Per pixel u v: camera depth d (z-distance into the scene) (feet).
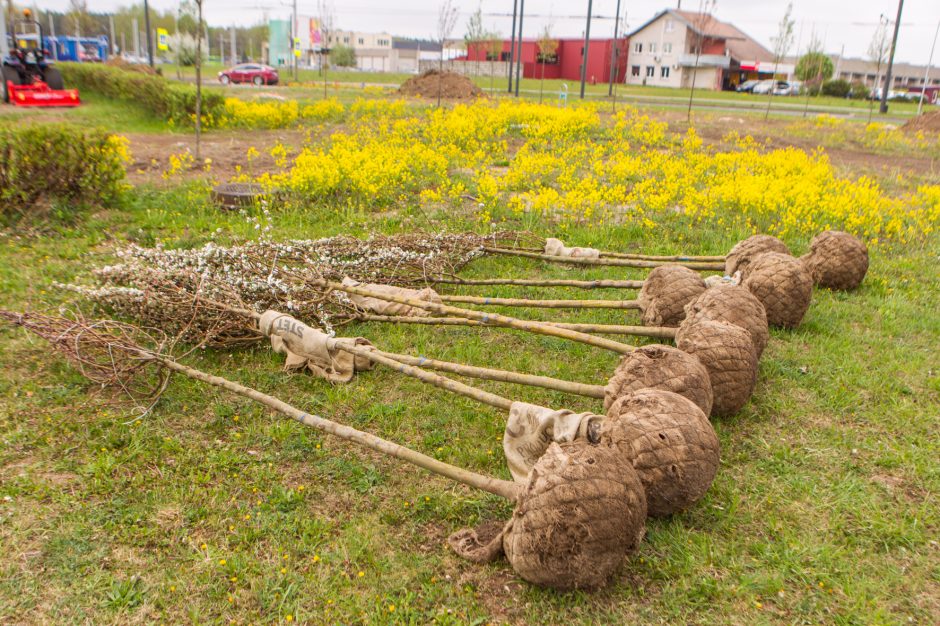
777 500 11.84
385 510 11.38
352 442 12.35
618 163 38.83
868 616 9.49
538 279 22.26
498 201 32.50
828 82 154.20
